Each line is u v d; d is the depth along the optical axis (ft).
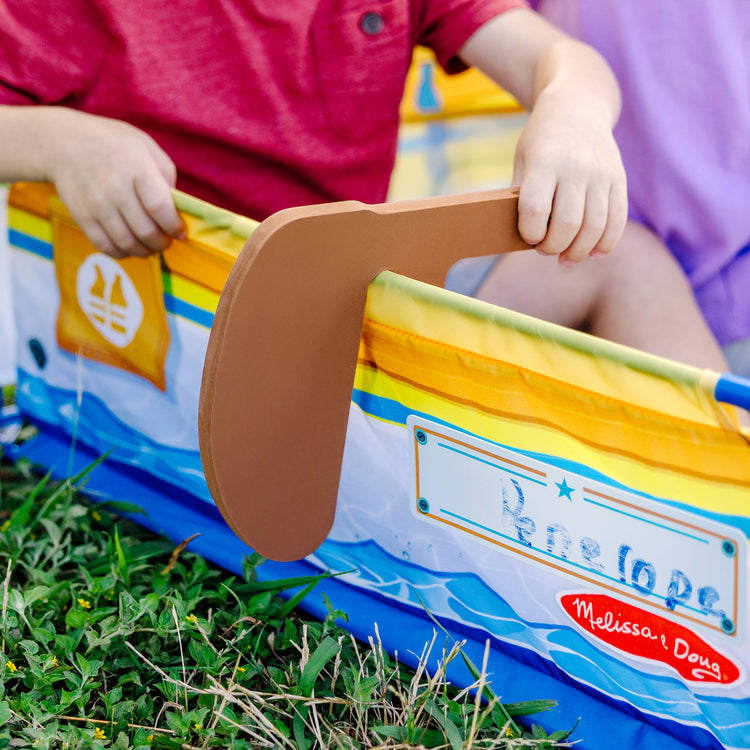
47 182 2.98
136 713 2.29
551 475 2.06
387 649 2.55
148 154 2.75
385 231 2.22
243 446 2.21
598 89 3.10
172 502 3.21
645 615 2.02
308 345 2.20
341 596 2.71
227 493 2.23
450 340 2.10
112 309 3.07
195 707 2.36
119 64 3.18
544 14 4.11
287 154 3.47
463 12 3.69
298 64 3.46
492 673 2.39
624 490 1.95
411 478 2.36
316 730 2.19
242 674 2.39
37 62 3.08
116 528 2.88
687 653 1.99
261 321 2.09
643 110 3.69
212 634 2.57
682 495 1.86
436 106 5.61
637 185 3.75
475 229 2.45
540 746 2.21
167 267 2.76
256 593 2.78
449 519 2.32
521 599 2.26
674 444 1.83
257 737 2.18
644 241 3.56
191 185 3.45
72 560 2.93
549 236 2.65
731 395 1.69
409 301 2.15
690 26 3.66
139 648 2.50
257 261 2.02
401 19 3.63
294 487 2.39
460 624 2.45
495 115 5.61
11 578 2.87
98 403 3.34
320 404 2.32
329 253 2.13
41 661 2.35
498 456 2.15
